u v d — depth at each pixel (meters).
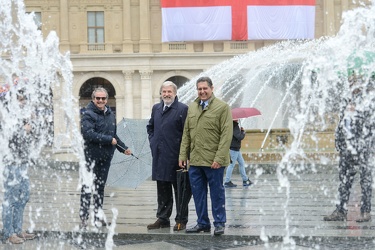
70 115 11.08
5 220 7.79
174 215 10.02
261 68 26.47
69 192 14.05
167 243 7.73
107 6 48.50
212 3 43.47
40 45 10.26
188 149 8.24
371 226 8.59
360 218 9.00
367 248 7.19
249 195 12.87
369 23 10.28
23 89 9.25
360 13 10.33
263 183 15.52
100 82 50.22
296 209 10.55
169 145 8.41
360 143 8.78
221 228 7.90
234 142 14.45
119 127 9.63
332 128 21.62
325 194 12.86
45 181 17.19
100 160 8.68
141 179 9.49
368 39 10.20
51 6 48.09
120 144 8.96
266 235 7.89
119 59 47.44
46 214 10.22
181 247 7.44
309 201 11.68
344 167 9.01
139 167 9.55
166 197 8.62
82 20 48.38
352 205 10.81
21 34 10.20
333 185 14.71
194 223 9.17
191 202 12.02
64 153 27.03
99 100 8.63
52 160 21.69
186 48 48.03
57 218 9.71
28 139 7.82
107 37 48.50
